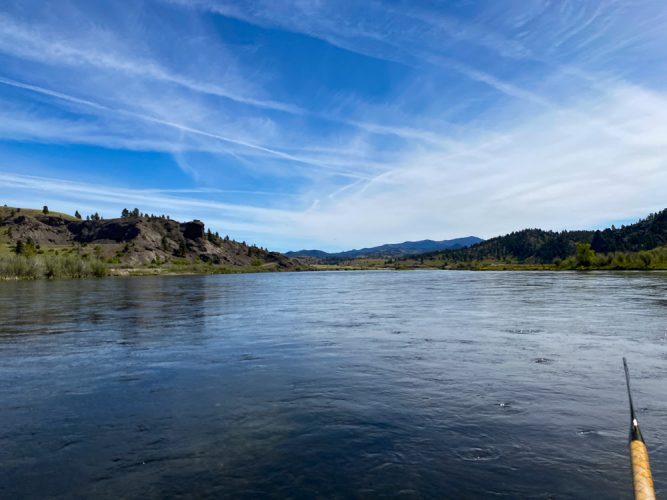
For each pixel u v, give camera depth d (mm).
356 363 16609
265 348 19984
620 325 25078
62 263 146500
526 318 28875
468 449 8875
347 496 7148
